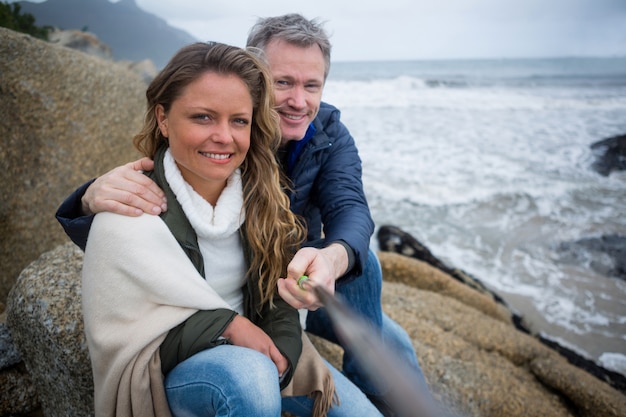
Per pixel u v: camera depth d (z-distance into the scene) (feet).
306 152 7.22
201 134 5.02
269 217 5.82
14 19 34.06
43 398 7.43
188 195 5.29
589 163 37.35
